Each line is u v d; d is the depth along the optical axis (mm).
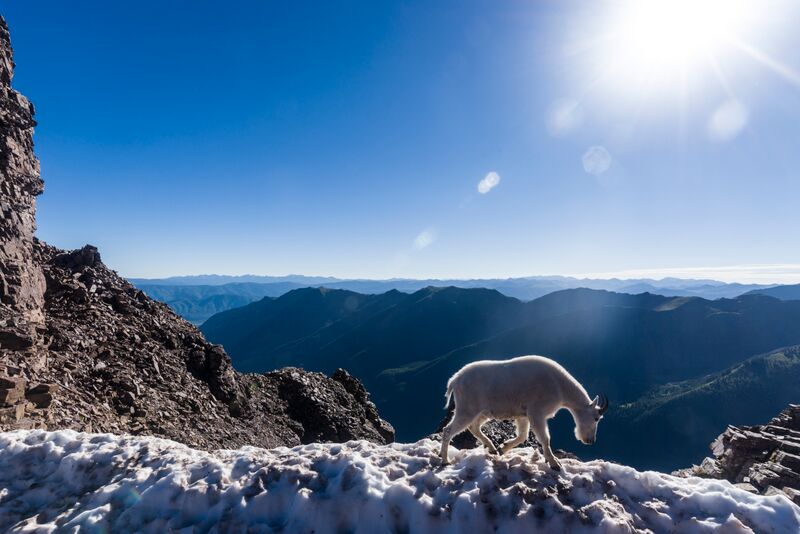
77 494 3307
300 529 2807
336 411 15625
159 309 13289
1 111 7805
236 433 10414
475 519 2734
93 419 6648
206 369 12219
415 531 2756
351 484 3014
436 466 3326
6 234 7883
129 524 2924
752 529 2676
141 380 9344
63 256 12523
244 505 2959
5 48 8062
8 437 3949
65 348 8570
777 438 10086
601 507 2766
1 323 6930
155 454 3623
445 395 3732
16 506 3252
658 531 2719
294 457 3412
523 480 3025
